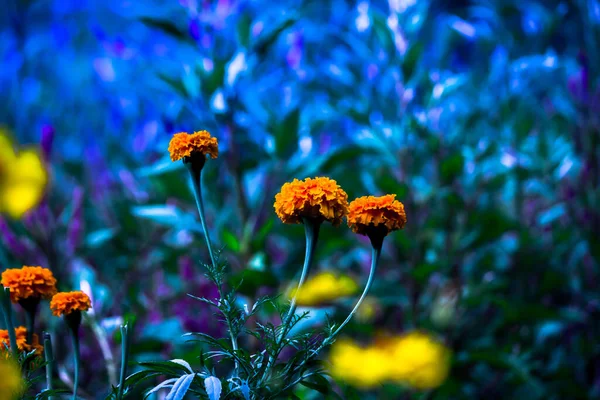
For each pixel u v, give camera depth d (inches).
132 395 59.7
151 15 81.0
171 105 84.7
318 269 79.6
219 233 72.6
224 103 75.2
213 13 77.5
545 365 83.2
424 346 67.6
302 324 60.1
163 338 64.7
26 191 36.1
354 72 86.4
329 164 74.8
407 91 83.1
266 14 78.0
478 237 76.2
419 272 71.8
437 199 80.4
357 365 51.9
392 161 80.8
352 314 43.6
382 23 83.7
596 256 83.9
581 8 95.3
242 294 65.4
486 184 86.8
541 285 83.0
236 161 76.1
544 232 93.4
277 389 43.2
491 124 95.5
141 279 86.8
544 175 93.5
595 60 91.4
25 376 43.5
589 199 87.7
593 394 75.6
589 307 84.7
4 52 172.9
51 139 73.6
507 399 77.1
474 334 83.2
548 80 106.6
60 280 72.0
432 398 68.5
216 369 66.1
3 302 42.9
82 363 64.7
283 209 43.2
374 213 43.2
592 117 88.7
